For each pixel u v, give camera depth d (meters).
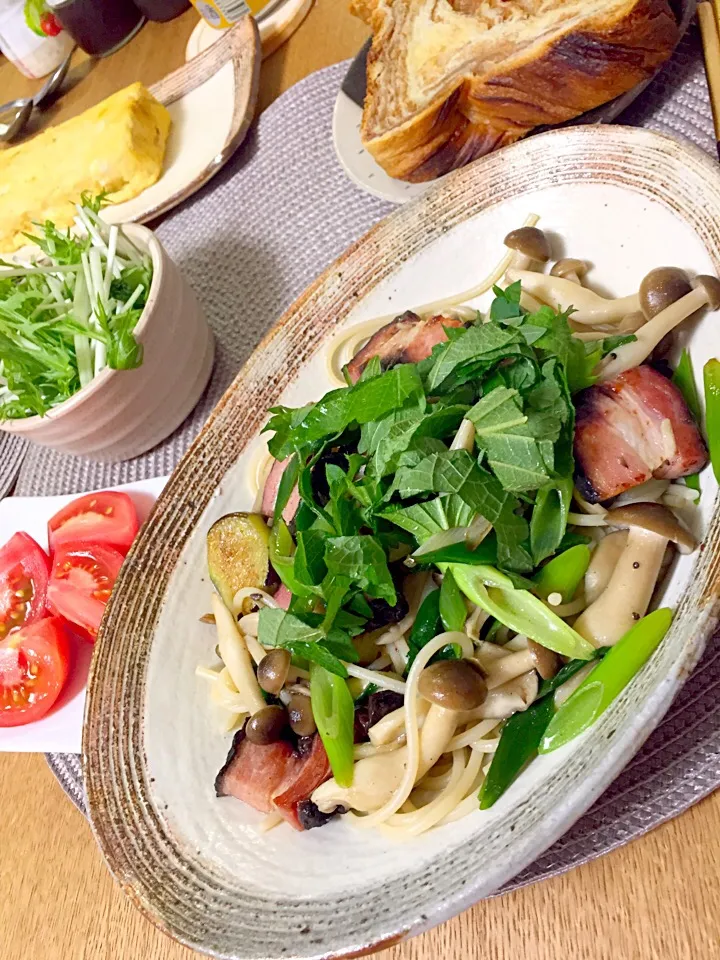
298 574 0.25
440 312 0.32
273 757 0.26
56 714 0.34
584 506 0.25
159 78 0.56
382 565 0.25
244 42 0.48
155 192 0.47
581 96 0.32
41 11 0.60
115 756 0.27
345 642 0.26
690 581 0.21
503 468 0.24
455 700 0.23
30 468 0.44
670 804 0.22
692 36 0.34
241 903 0.23
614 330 0.28
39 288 0.40
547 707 0.23
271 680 0.26
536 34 0.32
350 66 0.43
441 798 0.24
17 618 0.38
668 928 0.22
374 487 0.25
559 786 0.20
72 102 0.59
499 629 0.26
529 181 0.30
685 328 0.25
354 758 0.26
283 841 0.25
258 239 0.44
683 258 0.26
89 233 0.39
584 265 0.29
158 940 0.29
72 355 0.37
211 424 0.33
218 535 0.30
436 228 0.32
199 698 0.29
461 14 0.35
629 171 0.27
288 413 0.29
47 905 0.31
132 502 0.37
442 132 0.34
